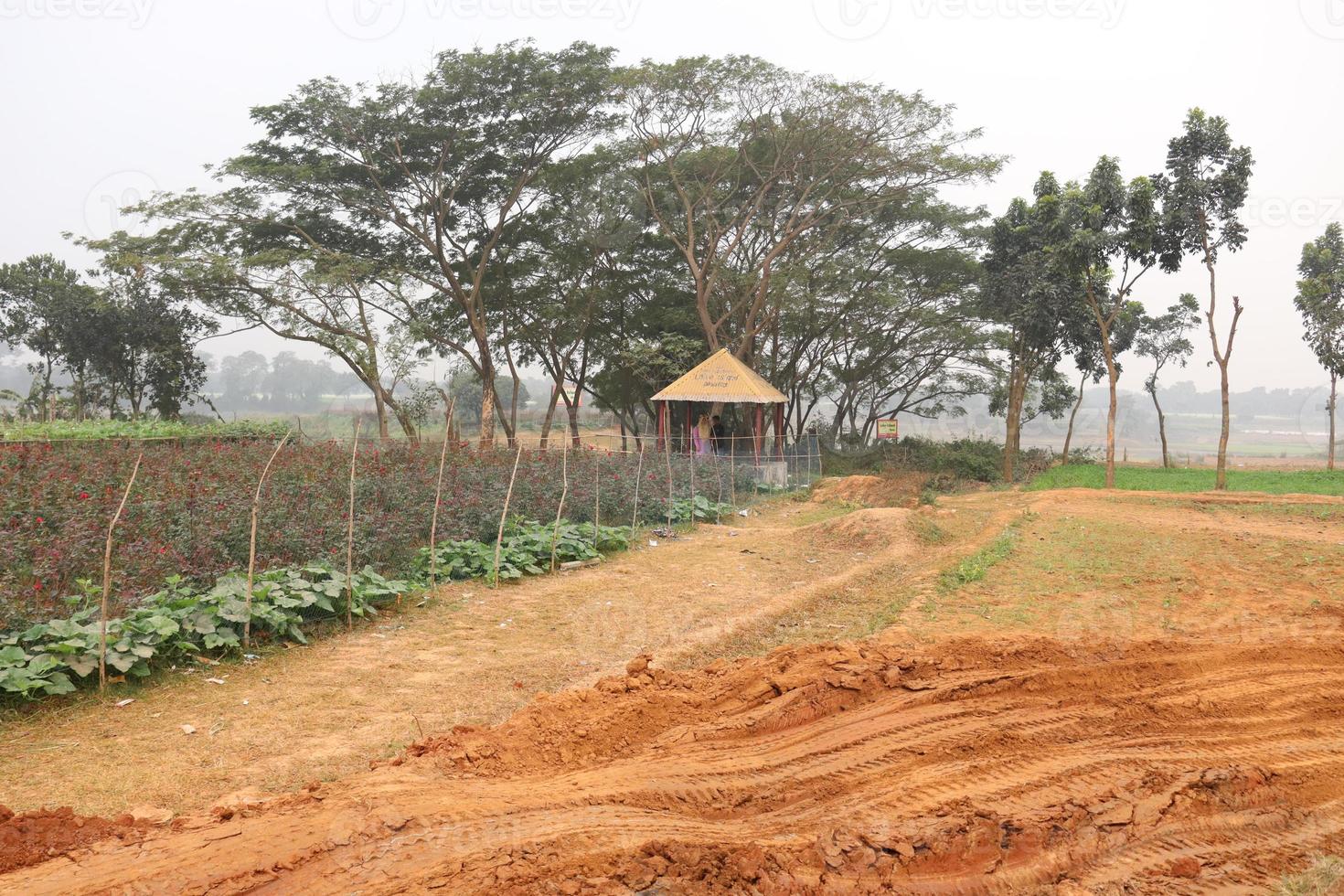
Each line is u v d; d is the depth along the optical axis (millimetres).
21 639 8008
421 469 17422
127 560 10547
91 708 7344
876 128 35500
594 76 34594
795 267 36906
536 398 91000
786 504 25328
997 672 8227
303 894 4484
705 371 32688
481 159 36281
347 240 36875
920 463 40812
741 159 39344
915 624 10500
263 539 11672
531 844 4980
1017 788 5914
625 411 48969
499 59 33500
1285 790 6051
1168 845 5367
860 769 6246
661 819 5473
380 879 4621
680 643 9844
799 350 45844
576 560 14734
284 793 5883
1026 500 26562
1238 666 8719
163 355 38125
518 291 40188
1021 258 36938
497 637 10055
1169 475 38250
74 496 13312
